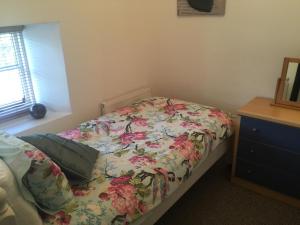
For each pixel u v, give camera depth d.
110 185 1.45
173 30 2.81
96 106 2.50
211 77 2.72
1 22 1.74
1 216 0.96
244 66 2.48
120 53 2.61
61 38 2.09
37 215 1.18
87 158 1.58
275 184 2.12
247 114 2.08
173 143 1.85
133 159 1.68
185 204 2.14
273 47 2.28
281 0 2.14
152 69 3.02
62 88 2.24
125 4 2.54
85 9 2.21
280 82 2.15
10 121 2.15
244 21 2.36
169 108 2.46
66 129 2.29
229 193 2.25
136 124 2.17
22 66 2.22
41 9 1.93
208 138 1.99
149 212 1.56
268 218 1.98
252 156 2.17
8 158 1.19
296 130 1.91
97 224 1.25
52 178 1.20
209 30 2.58
